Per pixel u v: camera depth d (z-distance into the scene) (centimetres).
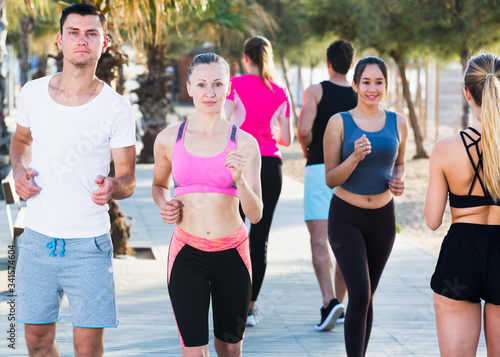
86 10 386
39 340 405
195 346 401
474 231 384
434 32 1914
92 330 396
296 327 638
